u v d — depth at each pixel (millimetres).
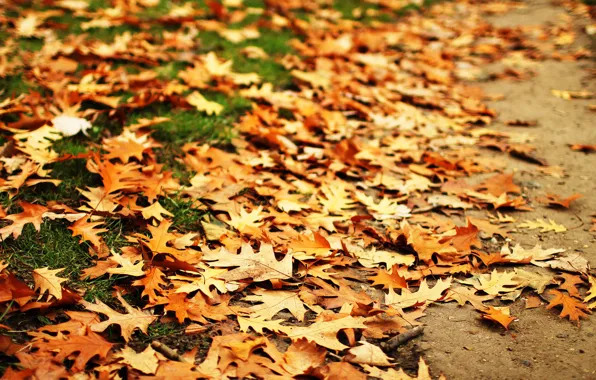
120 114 3676
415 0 8336
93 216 2662
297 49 5449
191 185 3150
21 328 2018
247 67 4863
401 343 2143
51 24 5055
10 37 4703
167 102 4004
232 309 2230
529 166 3822
